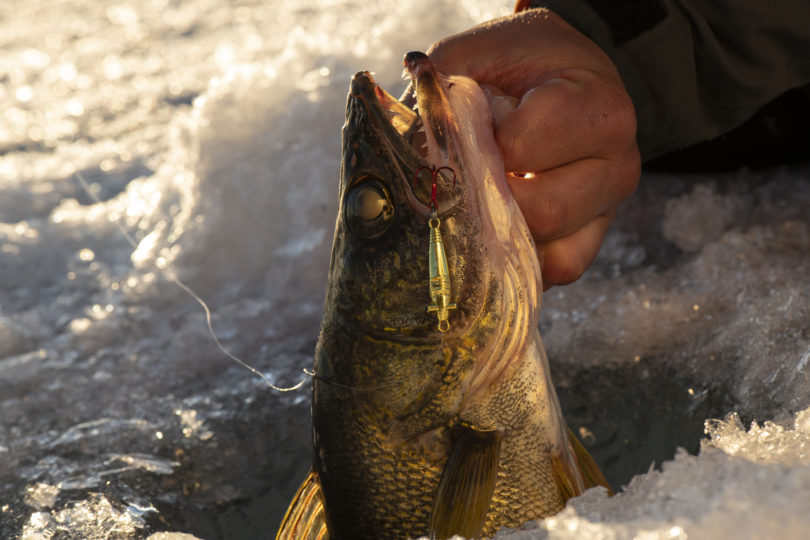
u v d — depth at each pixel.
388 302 0.64
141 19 2.92
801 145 1.00
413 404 0.65
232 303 1.01
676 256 0.92
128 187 1.39
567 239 0.69
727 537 0.56
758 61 0.77
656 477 0.61
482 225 0.65
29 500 0.77
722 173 1.05
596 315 0.86
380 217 0.64
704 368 0.79
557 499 0.66
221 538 0.74
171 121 1.73
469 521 0.64
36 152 1.64
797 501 0.57
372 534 0.66
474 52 0.70
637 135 0.77
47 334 0.98
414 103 0.68
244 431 0.82
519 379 0.66
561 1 0.74
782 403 0.73
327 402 0.66
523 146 0.66
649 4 0.75
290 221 1.07
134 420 0.84
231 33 2.38
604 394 0.80
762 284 0.84
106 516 0.75
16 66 2.44
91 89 2.07
